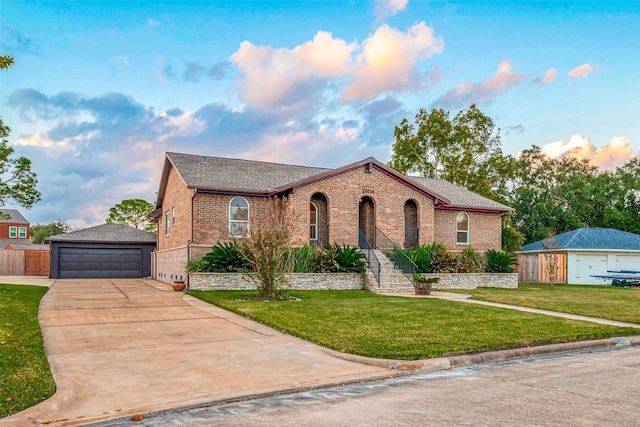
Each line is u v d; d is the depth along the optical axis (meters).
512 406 5.81
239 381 6.80
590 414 5.49
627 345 10.43
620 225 46.12
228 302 14.88
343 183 23.08
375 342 9.25
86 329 10.65
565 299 18.03
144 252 31.20
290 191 21.81
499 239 29.02
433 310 13.55
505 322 11.77
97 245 30.09
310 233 23.48
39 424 5.12
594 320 13.03
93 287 21.31
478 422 5.20
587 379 7.25
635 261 33.62
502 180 52.72
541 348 9.34
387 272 21.45
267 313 12.65
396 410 5.66
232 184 21.59
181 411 5.67
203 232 20.95
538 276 31.09
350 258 21.05
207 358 8.16
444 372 7.75
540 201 50.59
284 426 5.11
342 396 6.30
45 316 12.32
